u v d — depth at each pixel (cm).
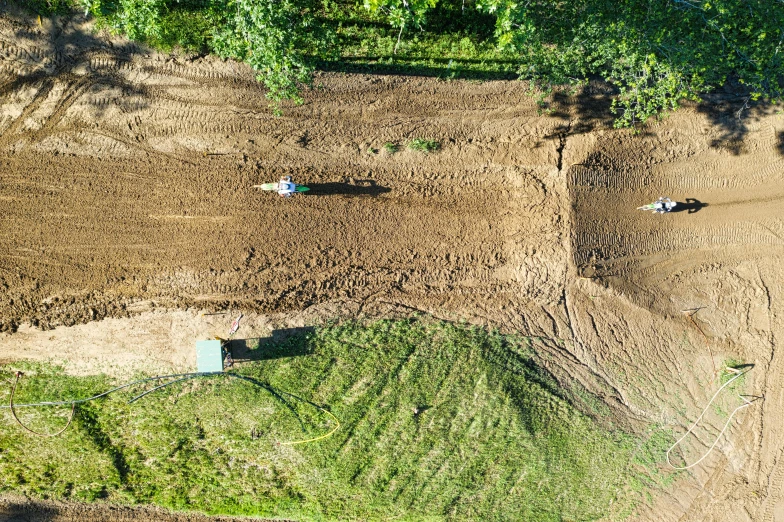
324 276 1517
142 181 1491
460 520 1532
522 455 1546
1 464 1497
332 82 1509
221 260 1495
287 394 1514
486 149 1570
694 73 1415
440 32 1545
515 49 1288
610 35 1354
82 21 1466
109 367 1502
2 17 1446
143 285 1492
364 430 1524
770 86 1475
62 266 1481
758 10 1352
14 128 1472
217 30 1359
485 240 1558
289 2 1270
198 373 1502
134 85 1488
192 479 1523
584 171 1554
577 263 1556
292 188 1467
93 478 1509
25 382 1492
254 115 1507
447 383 1537
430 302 1550
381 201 1545
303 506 1527
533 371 1573
